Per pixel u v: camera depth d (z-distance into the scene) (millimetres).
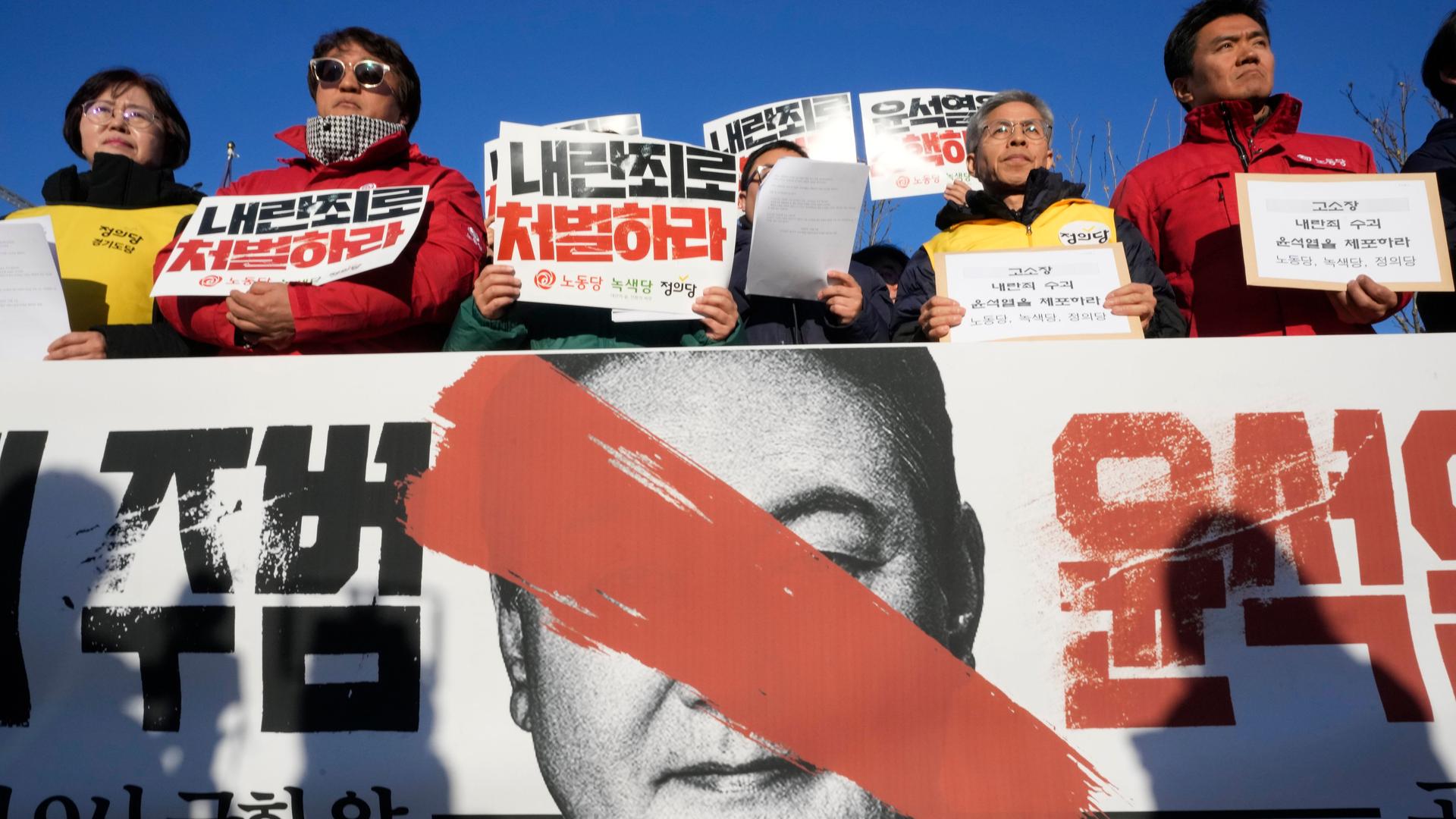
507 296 3043
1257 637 2572
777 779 2496
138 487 2717
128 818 2518
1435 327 3426
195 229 3092
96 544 2686
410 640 2602
